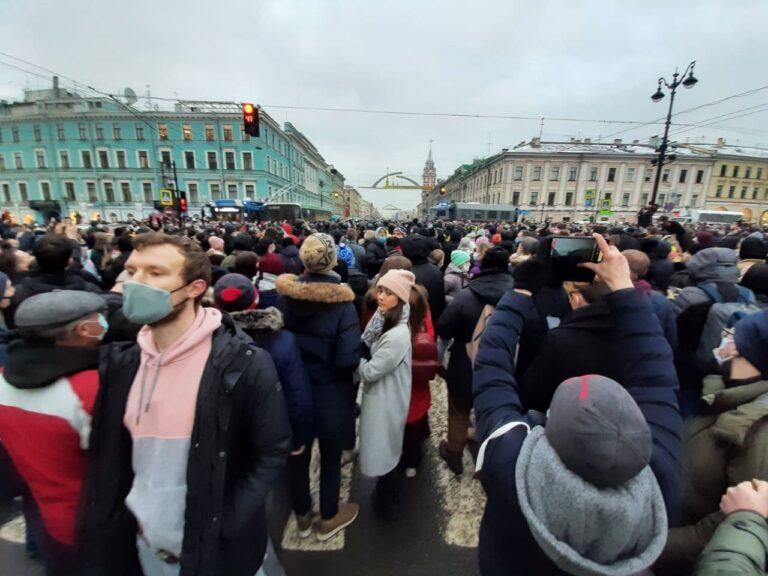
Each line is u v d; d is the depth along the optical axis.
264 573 1.49
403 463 2.56
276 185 46.41
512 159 49.25
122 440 1.08
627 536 0.68
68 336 1.14
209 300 1.94
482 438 1.07
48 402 1.12
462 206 33.25
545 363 1.42
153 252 0.97
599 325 1.30
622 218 49.00
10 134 41.81
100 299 1.25
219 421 1.06
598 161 48.59
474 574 1.90
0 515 2.18
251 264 2.93
